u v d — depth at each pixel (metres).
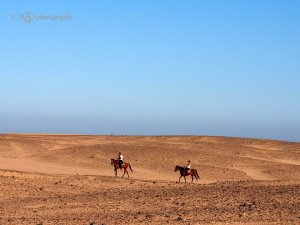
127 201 26.02
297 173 57.06
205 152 66.19
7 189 29.98
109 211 22.86
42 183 33.47
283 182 38.41
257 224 19.55
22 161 59.38
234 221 19.95
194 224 19.09
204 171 55.31
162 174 53.97
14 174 36.50
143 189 32.72
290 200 26.45
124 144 74.94
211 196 28.06
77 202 25.69
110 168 56.38
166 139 88.25
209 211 22.69
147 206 24.44
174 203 25.47
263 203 25.42
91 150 66.31
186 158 62.28
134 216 20.95
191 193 29.53
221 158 63.38
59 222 19.33
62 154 64.06
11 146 70.75
